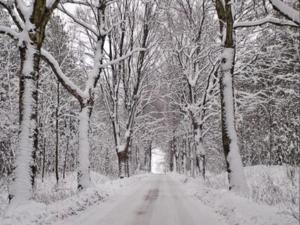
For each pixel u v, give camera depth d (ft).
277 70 75.92
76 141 101.86
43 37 34.14
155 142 219.00
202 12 81.15
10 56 62.34
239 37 69.31
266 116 87.81
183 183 87.25
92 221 29.07
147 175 152.46
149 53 90.27
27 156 31.04
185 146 153.58
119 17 80.94
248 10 64.39
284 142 68.80
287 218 23.61
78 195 41.42
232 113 41.86
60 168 115.44
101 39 55.16
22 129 31.48
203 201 43.65
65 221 28.60
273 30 64.44
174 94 103.96
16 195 29.99
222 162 136.46
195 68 88.79
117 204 41.29
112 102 89.81
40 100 78.28
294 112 66.13
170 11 85.20
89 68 76.33
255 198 35.09
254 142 96.02
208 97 78.74
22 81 32.22
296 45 57.52
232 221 27.58
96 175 108.17
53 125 90.63
